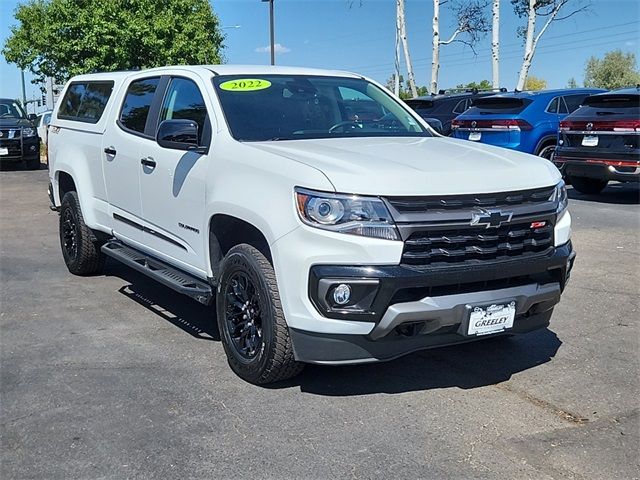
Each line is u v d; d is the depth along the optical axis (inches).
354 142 177.0
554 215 158.6
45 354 187.2
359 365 178.2
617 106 424.5
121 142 224.1
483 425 145.8
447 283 142.0
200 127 188.4
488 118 509.4
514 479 124.9
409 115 218.2
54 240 346.6
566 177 486.9
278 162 154.2
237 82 195.9
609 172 421.4
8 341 197.5
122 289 254.1
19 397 159.6
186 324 213.6
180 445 137.3
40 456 133.4
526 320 161.0
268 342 154.6
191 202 184.2
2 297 243.1
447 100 632.4
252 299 162.1
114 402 156.9
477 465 129.7
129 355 186.4
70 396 160.1
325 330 142.2
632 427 144.6
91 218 252.1
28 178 624.1
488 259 147.8
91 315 222.4
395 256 138.5
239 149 168.4
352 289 138.9
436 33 922.7
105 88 251.3
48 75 903.1
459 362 181.2
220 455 133.7
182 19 894.4
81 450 135.6
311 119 191.8
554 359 183.2
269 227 149.9
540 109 499.5
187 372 174.4
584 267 281.0
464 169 150.8
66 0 822.5
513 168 157.2
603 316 219.6
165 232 202.4
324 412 151.7
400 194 139.7
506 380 169.5
